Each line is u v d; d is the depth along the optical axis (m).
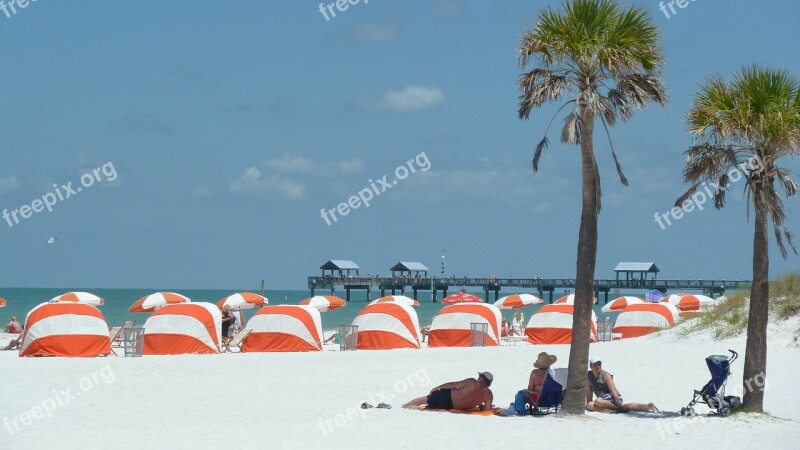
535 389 23.30
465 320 46.50
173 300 55.19
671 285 133.38
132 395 26.33
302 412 23.50
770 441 19.69
